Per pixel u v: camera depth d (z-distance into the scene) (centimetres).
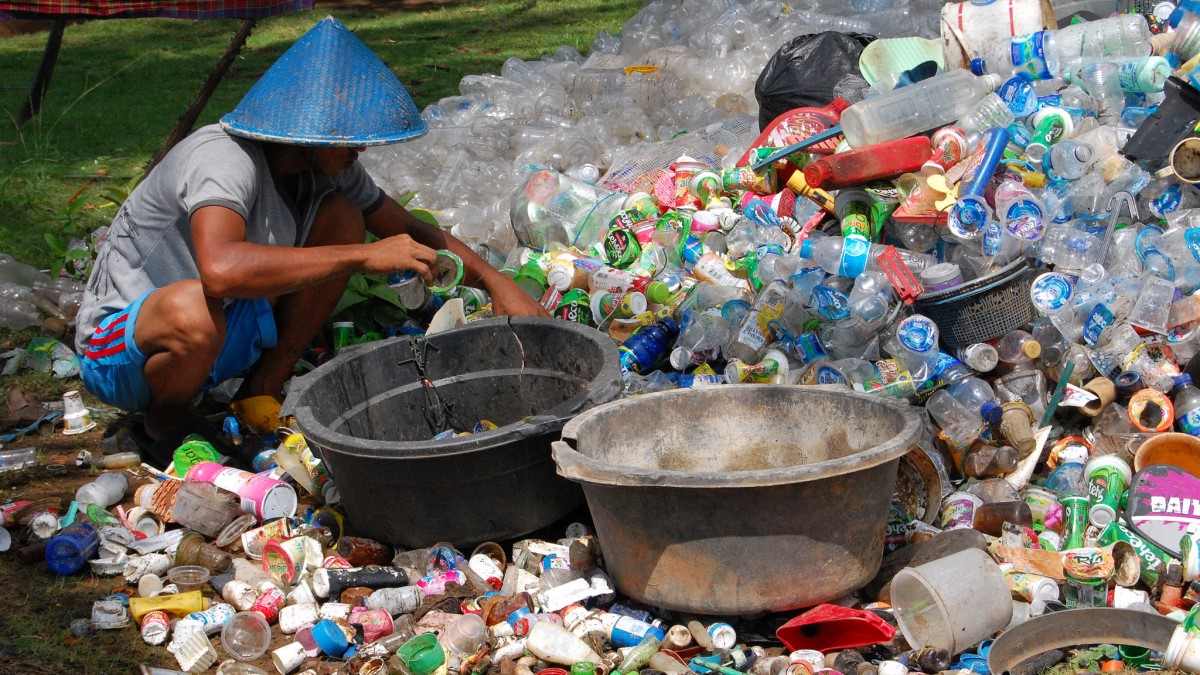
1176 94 402
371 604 297
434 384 373
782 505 256
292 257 332
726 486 249
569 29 1193
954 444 349
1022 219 370
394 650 280
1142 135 399
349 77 346
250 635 291
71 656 288
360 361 357
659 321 406
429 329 380
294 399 325
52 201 664
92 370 372
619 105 643
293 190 377
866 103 425
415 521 310
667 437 315
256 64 1145
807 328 386
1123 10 543
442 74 1005
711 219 445
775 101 527
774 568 263
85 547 327
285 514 343
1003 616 266
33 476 386
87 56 1203
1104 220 392
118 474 371
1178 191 392
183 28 1366
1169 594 283
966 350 362
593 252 464
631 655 267
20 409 430
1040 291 364
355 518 322
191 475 352
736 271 422
